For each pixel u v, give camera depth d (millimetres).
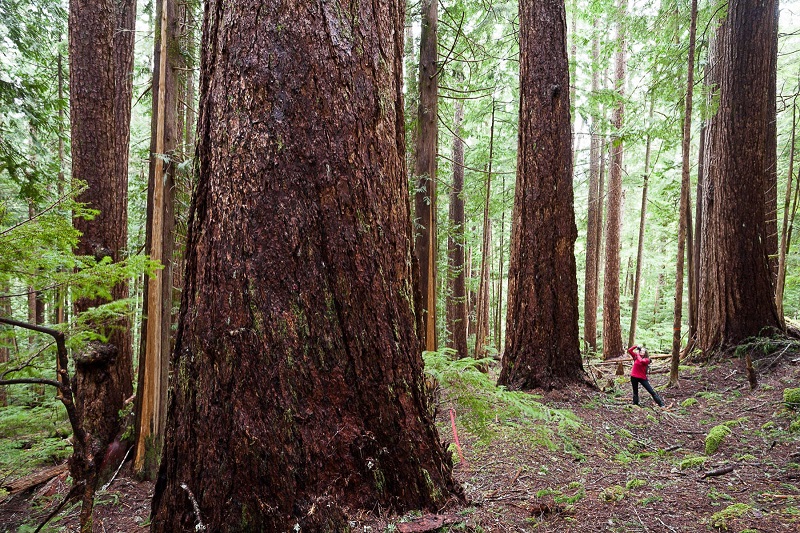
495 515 2428
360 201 2109
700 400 6430
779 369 6699
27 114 6828
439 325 14211
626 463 4062
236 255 1975
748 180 7695
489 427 3324
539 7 7426
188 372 2025
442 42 9023
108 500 4422
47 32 9328
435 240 7055
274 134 1987
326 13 2059
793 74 14633
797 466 3617
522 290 7383
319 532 1862
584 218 22188
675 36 8969
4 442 4945
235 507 1865
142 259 3148
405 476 2125
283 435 1901
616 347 14195
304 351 1959
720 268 7938
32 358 2604
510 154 15422
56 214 2699
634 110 9977
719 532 2539
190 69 5492
